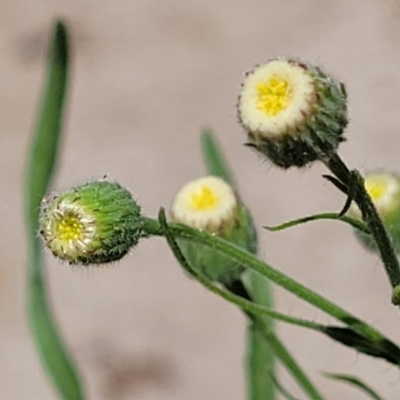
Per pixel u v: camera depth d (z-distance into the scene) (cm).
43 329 19
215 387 28
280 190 30
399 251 18
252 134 17
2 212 31
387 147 30
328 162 16
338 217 16
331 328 17
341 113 17
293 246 29
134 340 29
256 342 19
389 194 18
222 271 18
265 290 19
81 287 30
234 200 18
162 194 31
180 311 29
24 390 29
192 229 17
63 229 17
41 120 19
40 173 19
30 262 19
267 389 19
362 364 27
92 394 28
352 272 28
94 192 17
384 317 28
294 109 16
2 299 30
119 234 17
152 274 30
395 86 31
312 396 18
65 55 19
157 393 28
